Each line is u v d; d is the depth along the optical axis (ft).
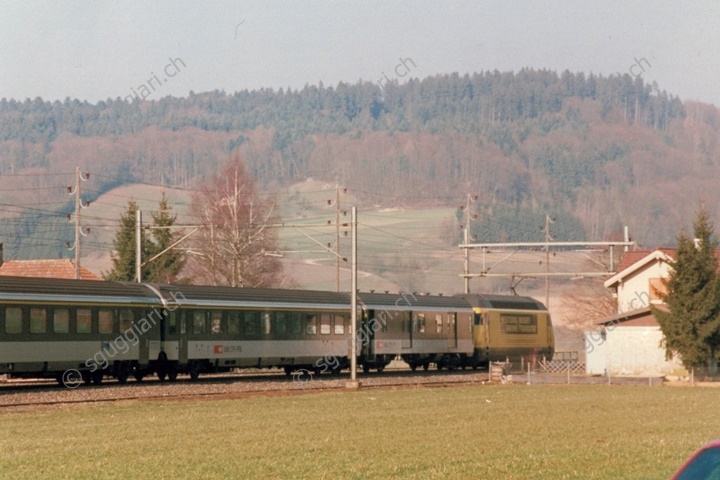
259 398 244.01
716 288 315.17
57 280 247.50
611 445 146.82
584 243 371.76
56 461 130.31
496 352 408.26
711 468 64.18
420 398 248.73
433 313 374.22
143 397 233.14
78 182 366.43
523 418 192.75
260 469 123.03
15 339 231.91
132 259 475.72
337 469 123.03
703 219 323.37
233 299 293.64
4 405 208.03
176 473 120.26
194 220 504.02
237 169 463.83
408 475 118.32
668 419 191.62
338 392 268.00
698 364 319.47
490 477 116.88
